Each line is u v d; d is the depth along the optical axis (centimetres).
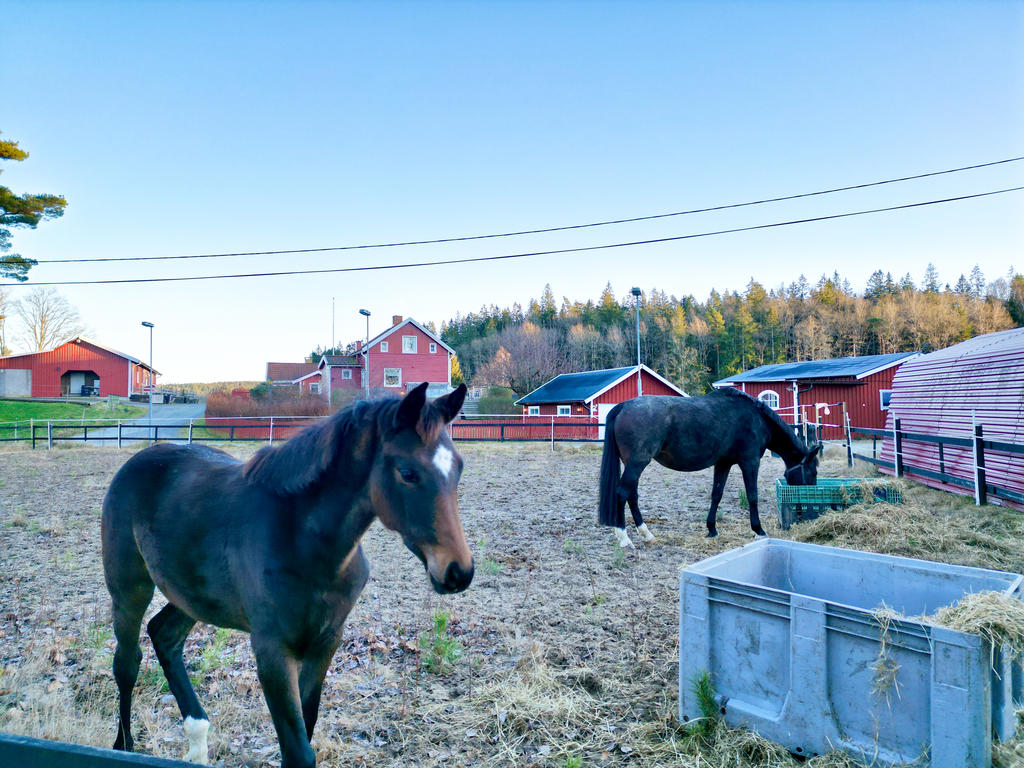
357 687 374
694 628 320
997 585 310
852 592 371
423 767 297
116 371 4997
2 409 3728
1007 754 244
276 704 223
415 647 426
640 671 387
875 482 804
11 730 311
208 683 383
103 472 1466
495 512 938
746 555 381
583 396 2958
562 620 475
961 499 901
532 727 329
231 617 251
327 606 235
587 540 752
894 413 1347
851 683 271
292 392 3812
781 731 288
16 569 633
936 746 244
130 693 295
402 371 4447
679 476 1370
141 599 290
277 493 236
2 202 2456
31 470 1497
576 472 1455
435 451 222
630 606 504
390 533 795
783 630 291
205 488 264
